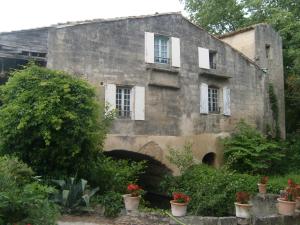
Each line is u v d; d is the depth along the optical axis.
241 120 18.05
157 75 15.50
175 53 16.11
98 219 9.72
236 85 18.41
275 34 20.47
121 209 10.15
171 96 15.92
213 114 17.36
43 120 10.06
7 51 12.45
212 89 17.80
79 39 13.64
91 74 13.80
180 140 15.96
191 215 10.58
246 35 19.86
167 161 15.49
